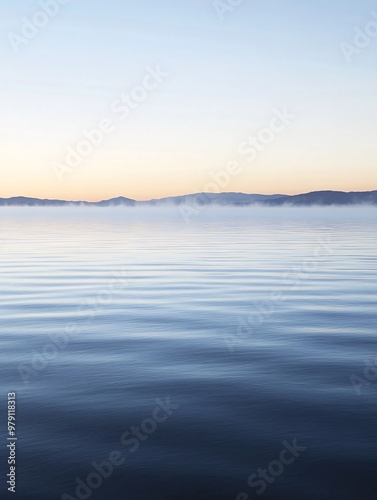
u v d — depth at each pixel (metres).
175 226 71.12
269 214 145.75
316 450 6.27
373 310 14.58
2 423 7.05
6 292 17.72
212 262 26.62
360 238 44.09
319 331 12.15
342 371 9.20
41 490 5.45
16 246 37.28
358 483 5.56
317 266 24.78
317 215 131.88
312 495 5.35
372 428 6.86
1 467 5.90
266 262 26.50
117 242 40.97
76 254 31.09
